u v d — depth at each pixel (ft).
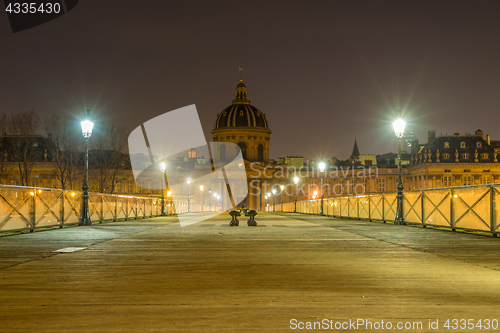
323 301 14.38
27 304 14.06
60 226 52.11
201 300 14.53
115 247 30.12
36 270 20.38
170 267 21.30
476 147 312.50
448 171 304.91
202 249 28.94
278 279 18.15
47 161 254.88
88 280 17.94
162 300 14.55
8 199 39.60
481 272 19.83
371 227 52.80
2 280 17.94
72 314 12.90
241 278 18.38
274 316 12.69
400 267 21.21
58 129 177.58
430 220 49.93
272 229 49.70
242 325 11.85
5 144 195.83
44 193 47.50
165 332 11.28
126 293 15.57
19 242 33.40
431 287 16.53
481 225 39.22
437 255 25.62
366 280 17.93
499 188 36.11
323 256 25.27
